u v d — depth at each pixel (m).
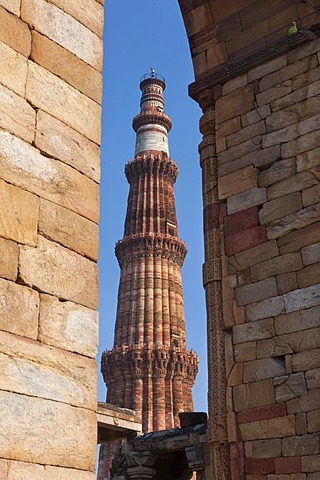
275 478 9.95
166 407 48.41
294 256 10.87
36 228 5.67
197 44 13.84
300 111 11.66
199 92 13.43
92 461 5.43
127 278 54.59
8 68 5.90
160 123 64.25
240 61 12.83
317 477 9.49
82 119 6.50
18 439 4.95
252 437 10.45
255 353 10.84
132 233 56.75
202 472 15.55
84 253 6.05
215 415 11.05
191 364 51.38
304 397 10.01
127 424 24.34
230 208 12.09
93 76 6.80
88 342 5.78
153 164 60.28
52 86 6.29
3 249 5.34
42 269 5.60
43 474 5.03
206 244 12.30
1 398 4.93
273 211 11.42
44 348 5.39
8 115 5.75
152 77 67.00
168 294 53.50
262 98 12.33
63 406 5.36
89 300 5.93
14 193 5.58
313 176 11.07
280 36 12.67
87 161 6.41
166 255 55.41
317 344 10.12
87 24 6.95
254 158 12.03
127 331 51.78
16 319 5.25
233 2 13.35
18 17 6.17
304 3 12.42
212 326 11.63
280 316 10.73
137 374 49.34
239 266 11.60
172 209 59.25
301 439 9.84
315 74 11.70
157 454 17.44
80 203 6.18
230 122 12.69
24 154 5.79
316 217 10.78
